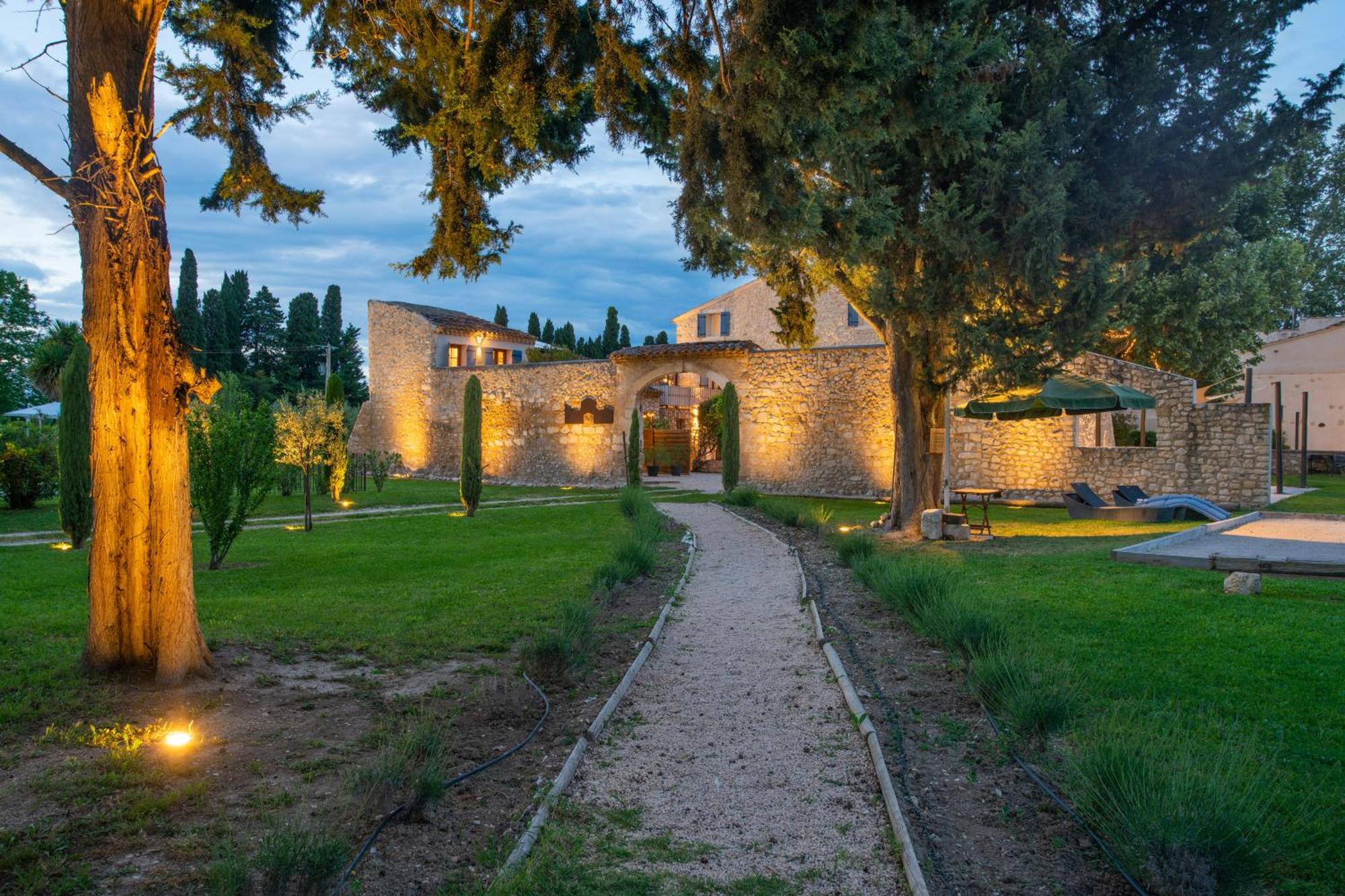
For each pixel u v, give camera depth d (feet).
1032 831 11.44
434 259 27.04
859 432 79.00
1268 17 34.50
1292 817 11.16
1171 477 63.05
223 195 27.45
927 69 27.04
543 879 10.08
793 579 33.09
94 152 17.71
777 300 140.87
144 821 11.34
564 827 11.66
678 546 43.04
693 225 25.95
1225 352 84.17
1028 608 24.63
